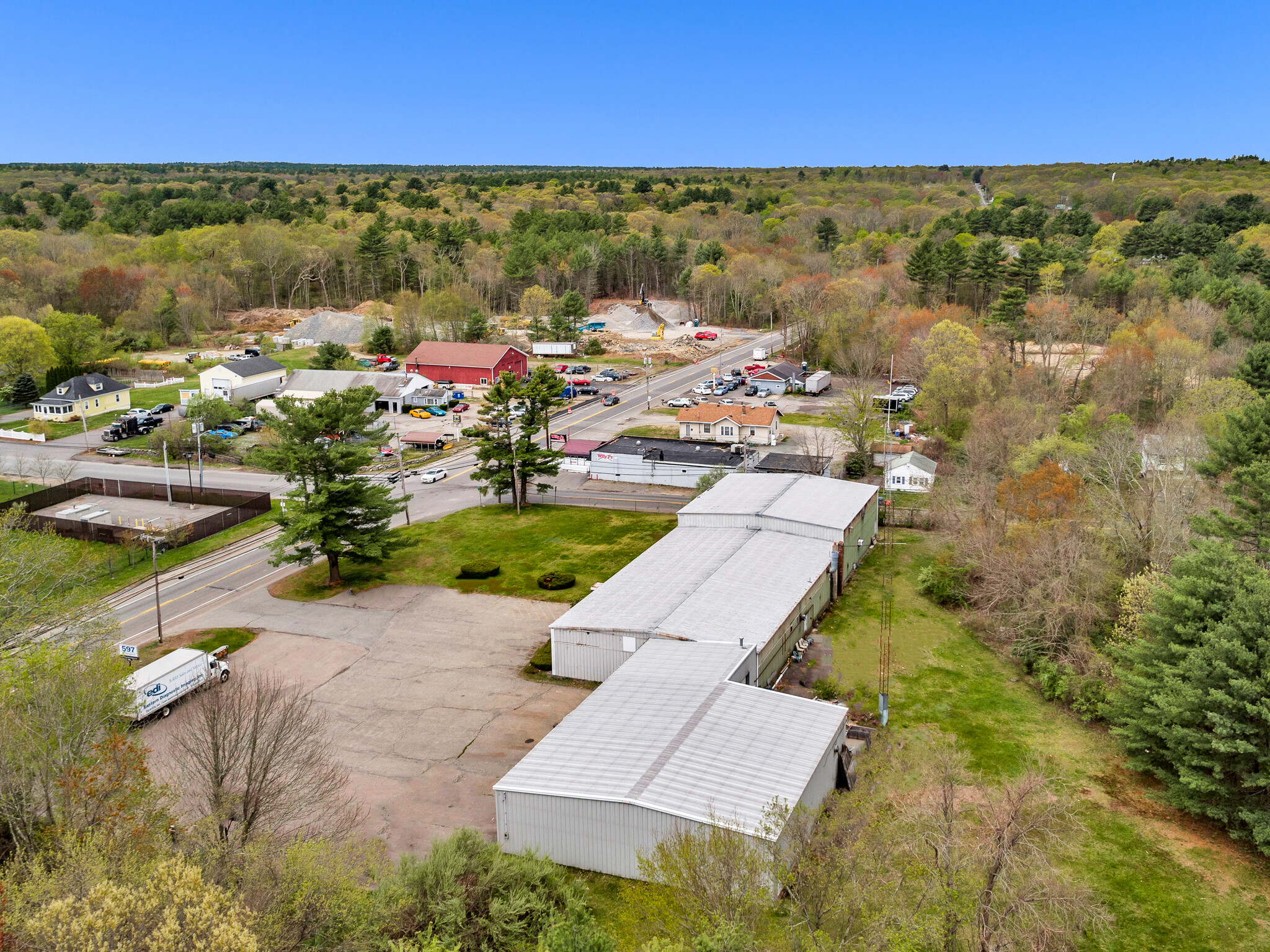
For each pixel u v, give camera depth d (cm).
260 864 2884
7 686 3719
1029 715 4928
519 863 3347
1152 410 11331
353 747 4669
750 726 4166
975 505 7012
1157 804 4153
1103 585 5434
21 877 2872
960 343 11756
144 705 4475
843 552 6625
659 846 3028
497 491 8738
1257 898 3544
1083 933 3344
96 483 9269
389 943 2770
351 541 6725
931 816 3028
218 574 7175
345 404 6681
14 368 13925
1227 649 3959
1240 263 18250
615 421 12400
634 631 5228
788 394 14100
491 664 5616
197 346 18488
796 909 2839
